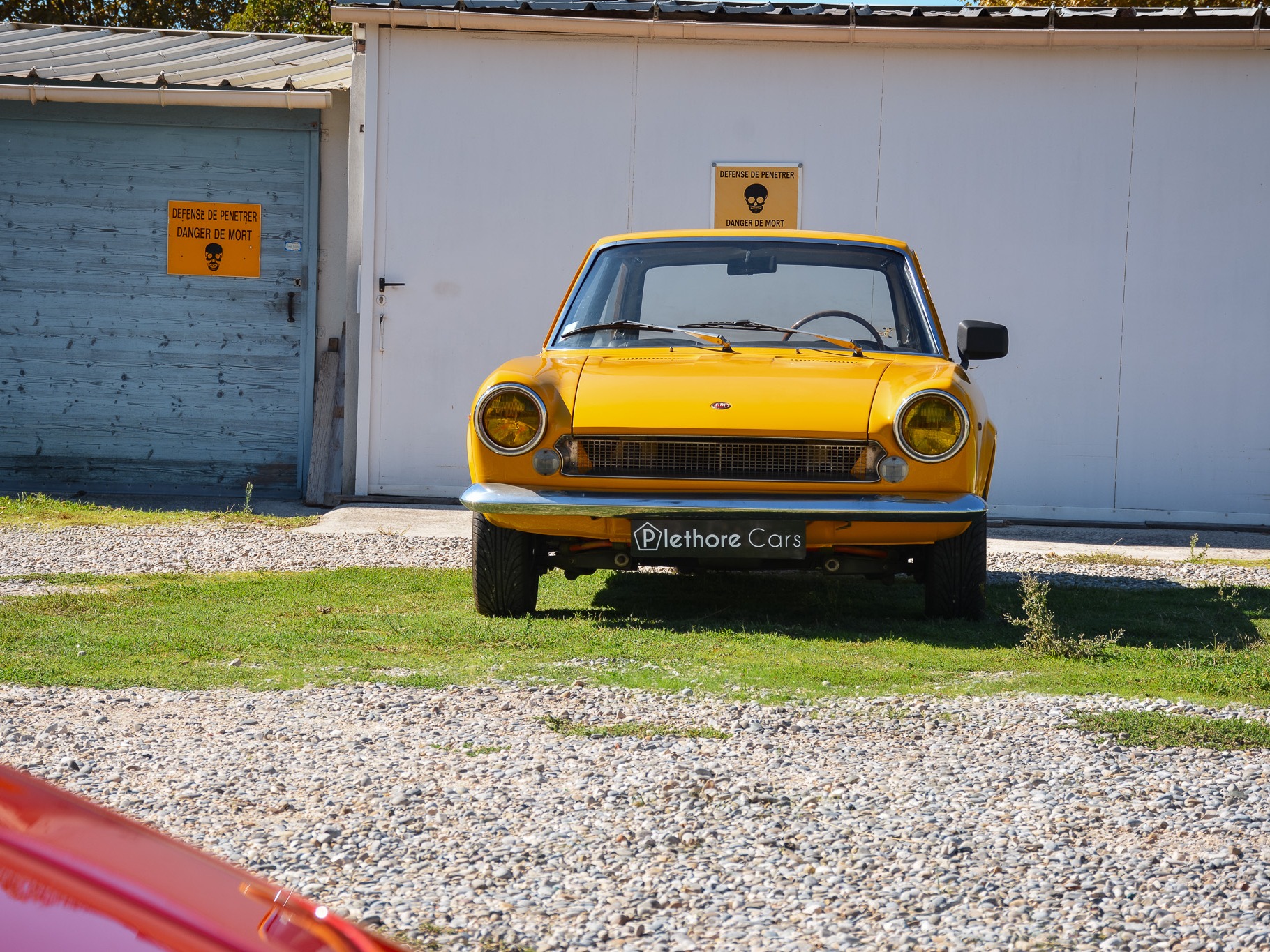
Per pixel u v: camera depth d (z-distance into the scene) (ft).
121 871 5.29
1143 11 49.49
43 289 57.41
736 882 13.28
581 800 15.76
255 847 13.91
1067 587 35.17
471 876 13.29
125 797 15.39
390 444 52.06
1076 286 51.19
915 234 51.44
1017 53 50.83
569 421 26.05
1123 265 51.13
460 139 51.39
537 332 51.98
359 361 52.31
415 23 50.42
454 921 12.16
